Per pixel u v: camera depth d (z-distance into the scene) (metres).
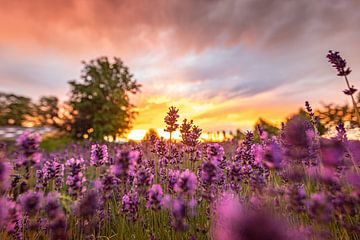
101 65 32.38
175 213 2.58
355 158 2.32
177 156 4.60
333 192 2.12
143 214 3.42
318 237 1.94
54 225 2.32
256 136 3.98
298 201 2.27
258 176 2.71
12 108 35.94
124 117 31.17
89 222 2.93
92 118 30.39
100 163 3.81
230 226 0.46
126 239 3.04
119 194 3.94
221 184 3.53
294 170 2.38
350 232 2.17
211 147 3.01
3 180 2.34
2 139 10.73
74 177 3.03
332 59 2.93
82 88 30.91
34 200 2.58
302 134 2.27
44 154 9.12
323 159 2.18
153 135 4.99
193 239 2.64
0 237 2.27
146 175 3.08
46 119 35.22
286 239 0.45
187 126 4.54
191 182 2.60
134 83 33.31
